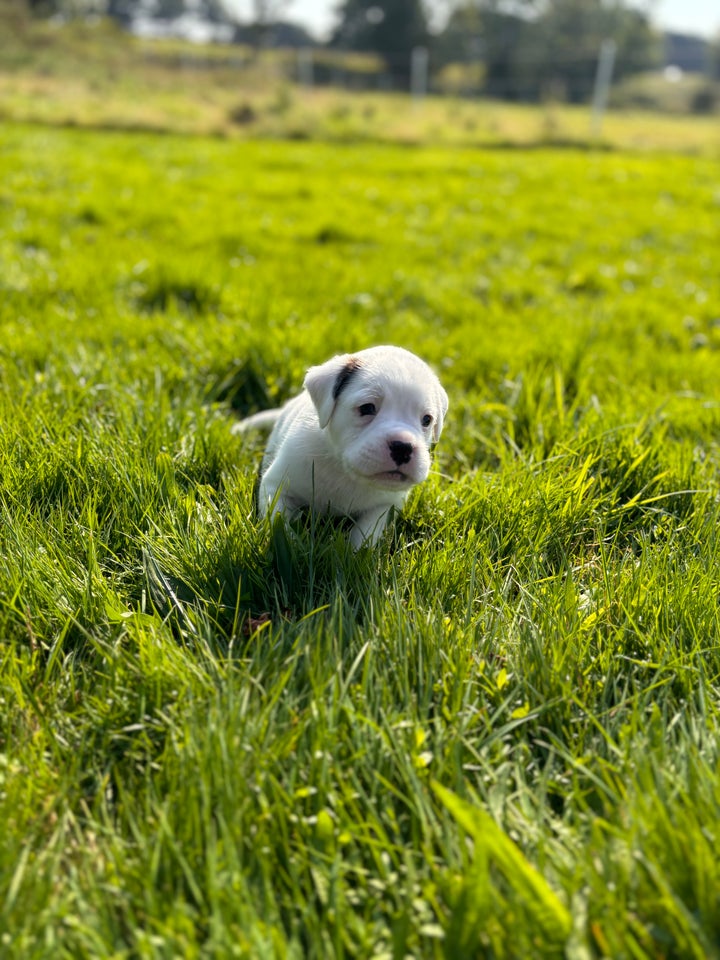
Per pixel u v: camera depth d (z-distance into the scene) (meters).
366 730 0.32
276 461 0.51
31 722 0.35
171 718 0.33
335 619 0.39
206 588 0.42
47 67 5.71
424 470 0.45
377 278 1.17
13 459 0.50
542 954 0.25
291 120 4.39
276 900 0.27
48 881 0.27
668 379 0.82
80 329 0.79
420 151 3.54
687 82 14.62
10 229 1.27
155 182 2.01
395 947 0.25
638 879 0.27
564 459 0.57
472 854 0.28
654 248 1.64
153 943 0.25
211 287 0.98
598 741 0.34
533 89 9.92
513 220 1.87
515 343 0.88
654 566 0.45
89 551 0.42
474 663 0.38
